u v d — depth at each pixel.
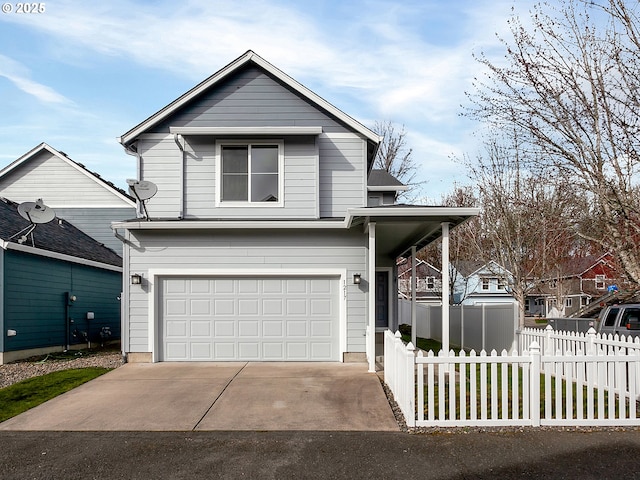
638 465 5.10
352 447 5.68
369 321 10.05
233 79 12.46
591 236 12.16
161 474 4.97
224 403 7.54
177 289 11.37
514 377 6.32
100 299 16.55
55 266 13.82
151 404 7.52
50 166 19.31
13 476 4.94
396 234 11.82
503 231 14.58
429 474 4.93
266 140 12.05
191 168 11.99
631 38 8.99
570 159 9.92
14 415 7.03
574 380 8.92
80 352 14.00
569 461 5.21
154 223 11.09
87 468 5.14
